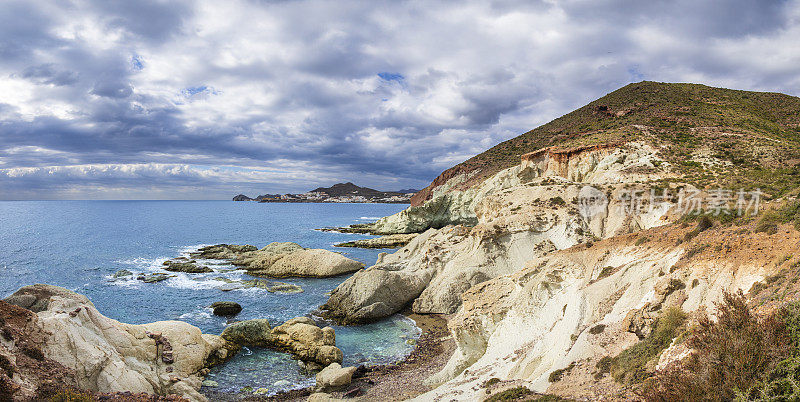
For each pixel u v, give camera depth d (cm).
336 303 3669
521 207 4322
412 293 3775
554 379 1484
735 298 1105
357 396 2031
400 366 2489
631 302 1741
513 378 1764
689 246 1809
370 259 6719
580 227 3775
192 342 2370
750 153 4675
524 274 2517
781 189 2350
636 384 1163
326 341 2647
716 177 3922
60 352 1659
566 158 5956
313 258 5316
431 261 4181
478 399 1538
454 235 4506
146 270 5550
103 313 3556
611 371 1355
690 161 4812
